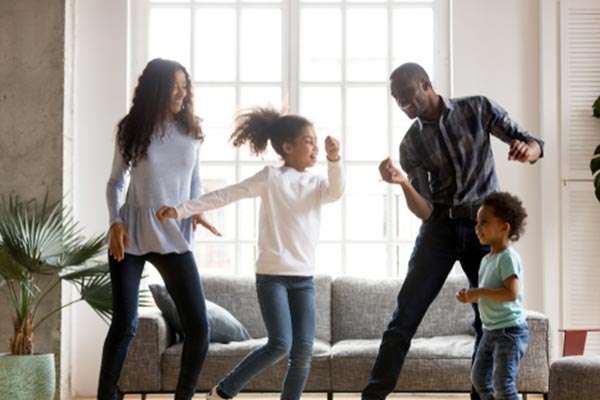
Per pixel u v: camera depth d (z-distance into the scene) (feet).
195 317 10.85
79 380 16.65
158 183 10.90
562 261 16.67
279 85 17.61
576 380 10.17
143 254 10.88
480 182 11.12
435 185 11.34
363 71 17.63
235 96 17.60
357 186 17.53
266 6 17.66
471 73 17.03
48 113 15.85
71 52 16.51
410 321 11.05
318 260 17.52
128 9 17.24
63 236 14.30
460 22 17.08
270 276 10.83
